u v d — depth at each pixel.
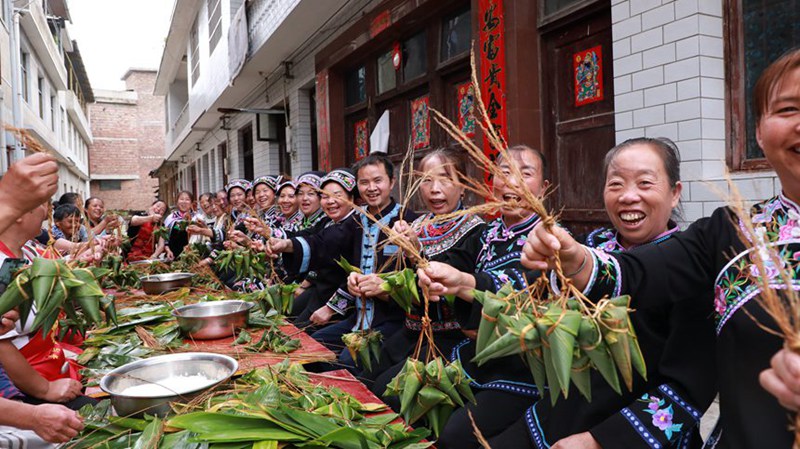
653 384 1.49
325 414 1.42
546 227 1.06
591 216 3.47
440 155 2.41
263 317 2.60
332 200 3.26
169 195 23.81
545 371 1.04
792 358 0.67
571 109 3.62
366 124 6.34
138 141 31.30
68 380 1.82
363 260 2.95
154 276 3.61
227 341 2.33
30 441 1.66
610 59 3.32
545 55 3.74
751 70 2.62
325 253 3.10
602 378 1.54
